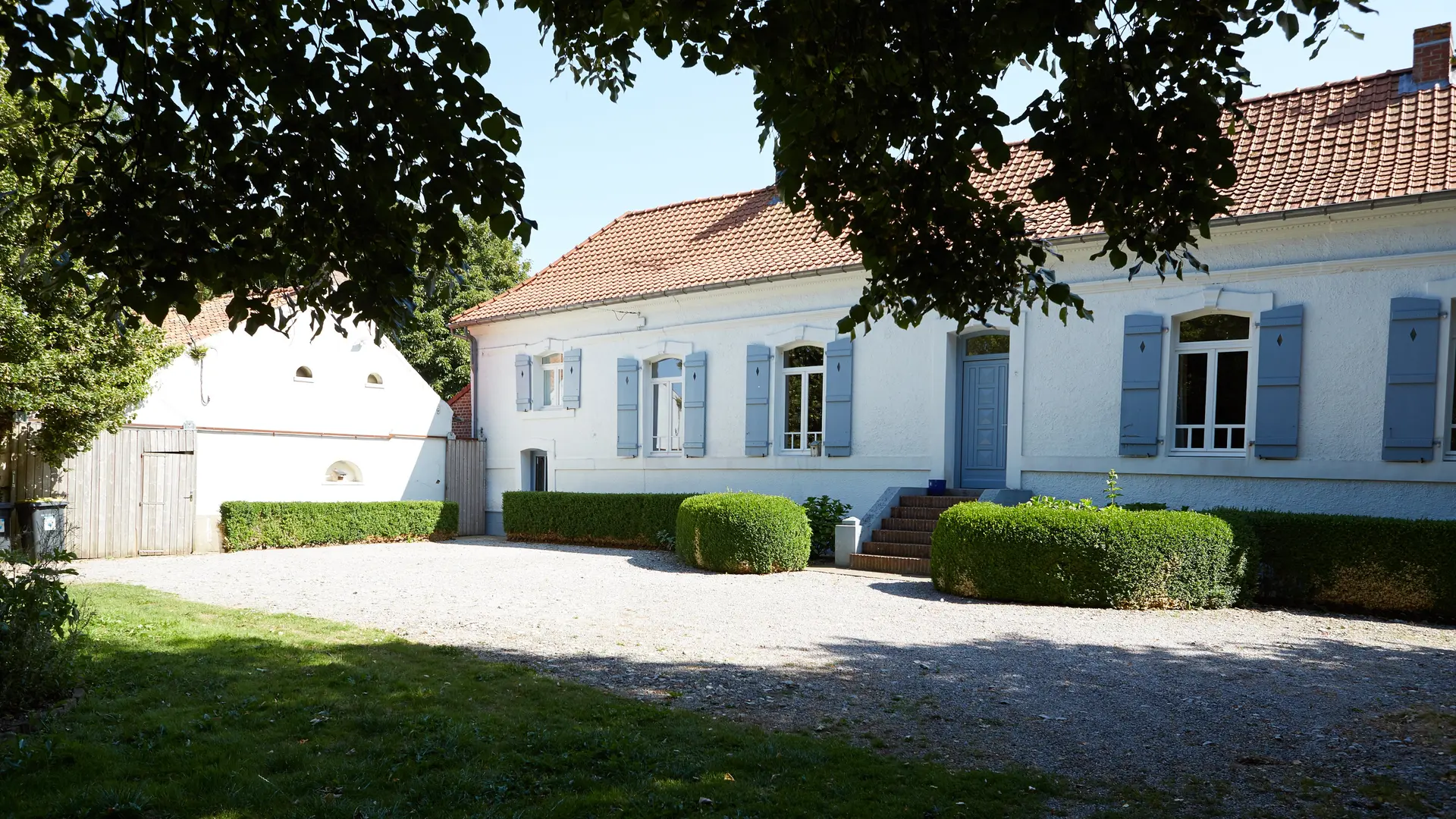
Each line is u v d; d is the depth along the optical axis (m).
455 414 24.36
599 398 19.72
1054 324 14.07
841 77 4.77
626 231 22.28
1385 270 11.62
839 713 6.12
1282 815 4.45
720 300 17.77
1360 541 10.38
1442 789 4.79
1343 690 6.84
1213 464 12.70
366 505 19.22
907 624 9.46
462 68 4.57
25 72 4.26
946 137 4.66
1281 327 12.22
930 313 15.29
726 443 17.64
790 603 10.77
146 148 4.49
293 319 5.04
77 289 12.20
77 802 4.25
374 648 7.75
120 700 5.90
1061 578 10.69
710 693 6.58
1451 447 11.35
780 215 18.91
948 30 4.41
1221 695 6.70
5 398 12.78
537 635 8.65
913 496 14.94
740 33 4.68
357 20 4.48
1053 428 14.04
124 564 14.86
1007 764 5.15
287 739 5.27
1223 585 10.56
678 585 12.25
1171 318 13.11
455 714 5.73
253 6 4.68
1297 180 12.52
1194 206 4.58
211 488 17.39
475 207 4.68
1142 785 4.84
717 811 4.32
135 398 14.68
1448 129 12.10
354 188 4.66
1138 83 4.26
